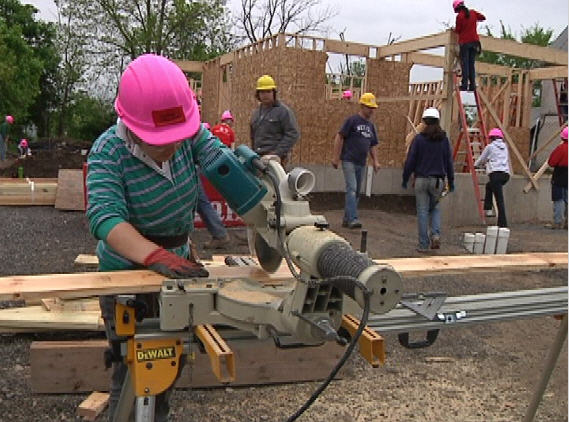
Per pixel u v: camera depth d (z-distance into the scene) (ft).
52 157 65.82
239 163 7.11
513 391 13.70
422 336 16.78
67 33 103.35
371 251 27.53
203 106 67.41
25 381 12.62
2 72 93.09
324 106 44.88
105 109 113.39
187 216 8.02
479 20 38.17
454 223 40.24
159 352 6.29
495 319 7.84
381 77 49.34
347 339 6.91
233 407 12.19
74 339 14.42
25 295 6.43
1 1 115.24
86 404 11.54
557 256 9.62
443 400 13.09
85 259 21.08
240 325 6.35
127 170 7.25
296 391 13.07
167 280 6.43
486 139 44.14
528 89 54.95
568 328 9.80
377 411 12.42
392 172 46.83
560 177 41.27
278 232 6.41
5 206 36.22
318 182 44.73
